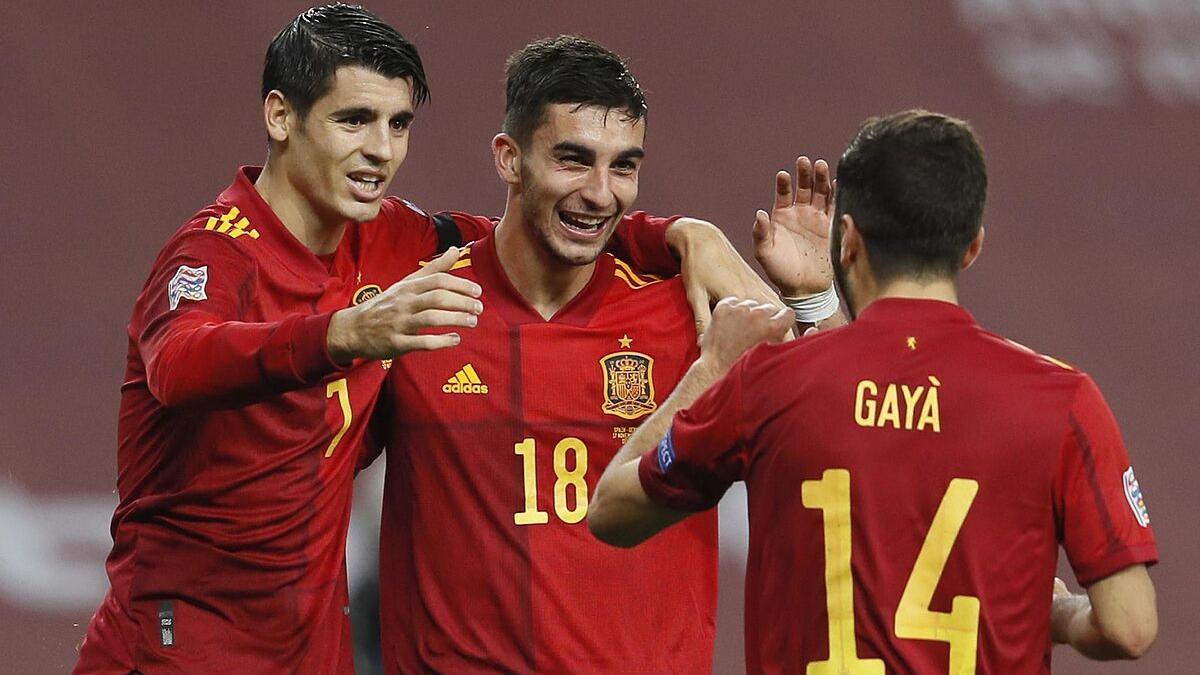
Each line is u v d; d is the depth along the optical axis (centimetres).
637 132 1331
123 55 3566
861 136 1066
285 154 1309
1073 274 3725
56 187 3403
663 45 3844
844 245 1066
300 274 1308
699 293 1396
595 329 1391
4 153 3409
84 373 3191
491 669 1348
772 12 3953
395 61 1289
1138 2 4094
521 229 1377
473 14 3791
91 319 3266
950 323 1027
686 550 1388
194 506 1294
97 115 3494
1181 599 3083
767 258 1368
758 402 1034
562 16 3847
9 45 3519
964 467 995
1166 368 3572
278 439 1286
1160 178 3894
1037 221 3797
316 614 1330
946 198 1027
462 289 1087
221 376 1120
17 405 3098
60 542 2842
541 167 1319
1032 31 4047
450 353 1369
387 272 1396
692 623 1388
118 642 1324
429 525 1362
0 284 3262
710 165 3709
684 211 3641
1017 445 995
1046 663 1011
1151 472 3353
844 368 1019
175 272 1251
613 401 1382
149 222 3412
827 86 3872
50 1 3584
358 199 1305
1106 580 991
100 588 2756
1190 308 3691
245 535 1295
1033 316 3656
